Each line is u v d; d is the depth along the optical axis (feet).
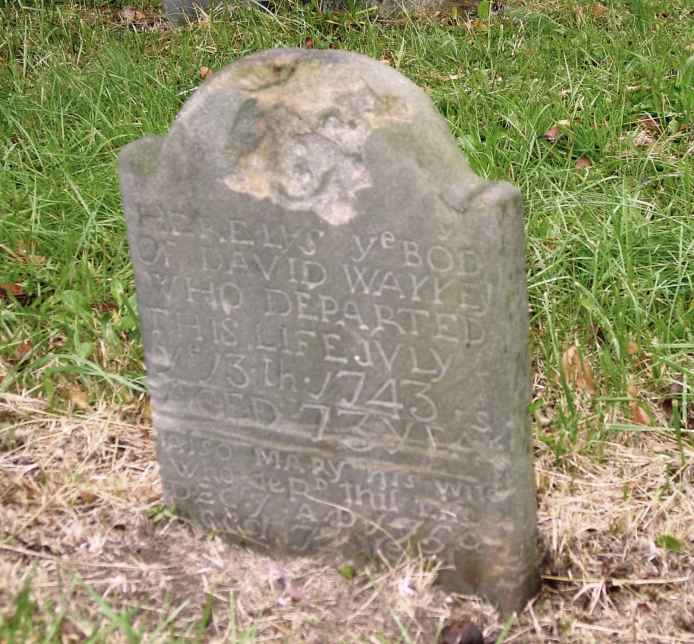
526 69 9.46
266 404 6.23
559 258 7.54
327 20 10.74
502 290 5.65
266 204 5.89
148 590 6.28
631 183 8.21
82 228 8.09
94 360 7.41
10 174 8.54
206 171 5.94
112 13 11.85
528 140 8.49
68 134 9.05
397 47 10.20
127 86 9.39
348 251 5.84
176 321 6.25
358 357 5.99
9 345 7.48
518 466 5.92
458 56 9.85
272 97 5.77
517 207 5.62
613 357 7.24
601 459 6.81
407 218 5.70
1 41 10.60
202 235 6.05
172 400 6.40
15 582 6.25
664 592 6.24
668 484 6.64
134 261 6.21
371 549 6.30
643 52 9.58
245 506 6.45
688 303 7.51
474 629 6.03
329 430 6.16
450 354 5.82
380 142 5.65
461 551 6.13
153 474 6.86
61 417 7.16
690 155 8.43
